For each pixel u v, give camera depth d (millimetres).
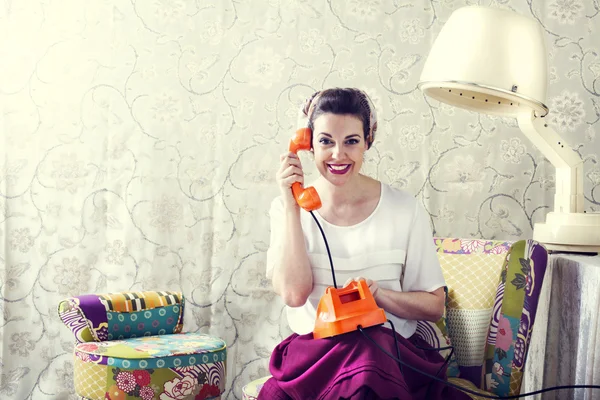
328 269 1696
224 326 2604
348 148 1637
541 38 1880
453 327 1981
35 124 2600
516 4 2518
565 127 2510
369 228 1728
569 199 2072
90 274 2602
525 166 2525
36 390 2596
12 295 2598
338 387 1408
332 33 2568
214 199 2600
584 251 1990
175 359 2004
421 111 2551
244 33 2586
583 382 1688
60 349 2602
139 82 2598
